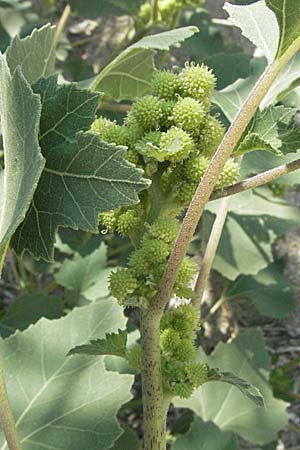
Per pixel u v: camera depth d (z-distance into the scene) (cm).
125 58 50
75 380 48
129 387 48
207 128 35
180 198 35
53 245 33
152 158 35
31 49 42
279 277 92
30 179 30
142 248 35
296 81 46
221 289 103
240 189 35
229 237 82
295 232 109
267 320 102
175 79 36
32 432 47
